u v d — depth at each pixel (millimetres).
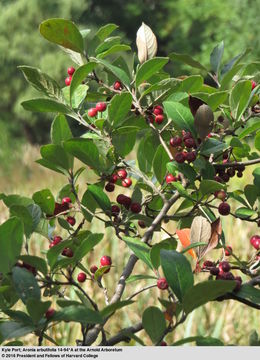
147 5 38531
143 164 3006
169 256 2076
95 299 6781
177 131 2770
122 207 2686
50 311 1948
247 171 12844
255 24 32500
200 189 2445
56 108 2576
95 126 2738
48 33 2672
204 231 2340
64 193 2787
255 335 2514
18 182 20359
